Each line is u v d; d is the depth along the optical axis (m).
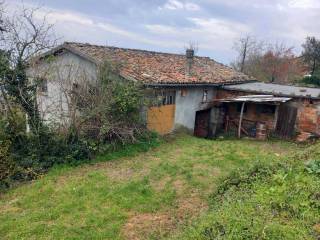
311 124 17.23
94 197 9.11
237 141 16.88
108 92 13.05
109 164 11.94
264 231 5.19
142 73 15.10
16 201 9.19
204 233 5.58
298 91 18.58
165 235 7.14
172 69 18.25
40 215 8.16
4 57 12.44
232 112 19.56
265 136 17.80
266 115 18.36
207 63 23.50
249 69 41.91
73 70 15.39
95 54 15.73
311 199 6.31
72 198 9.09
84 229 7.52
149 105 14.73
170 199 8.95
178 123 17.48
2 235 7.41
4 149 11.28
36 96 12.91
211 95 20.05
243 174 8.26
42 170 11.42
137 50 20.16
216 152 13.62
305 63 42.50
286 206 6.08
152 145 14.17
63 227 7.58
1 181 10.62
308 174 7.57
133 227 7.60
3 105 12.26
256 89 19.19
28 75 12.90
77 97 12.66
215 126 20.11
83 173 11.09
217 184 9.52
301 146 15.86
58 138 12.13
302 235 5.16
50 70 13.76
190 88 17.83
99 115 12.77
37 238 7.23
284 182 7.12
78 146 12.25
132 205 8.63
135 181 10.15
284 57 43.16
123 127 13.56
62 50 16.30
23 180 10.95
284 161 8.80
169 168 11.36
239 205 6.24
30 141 12.23
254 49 45.09
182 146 14.57
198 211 8.10
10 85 12.54
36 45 12.98
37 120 12.52
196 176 10.66
